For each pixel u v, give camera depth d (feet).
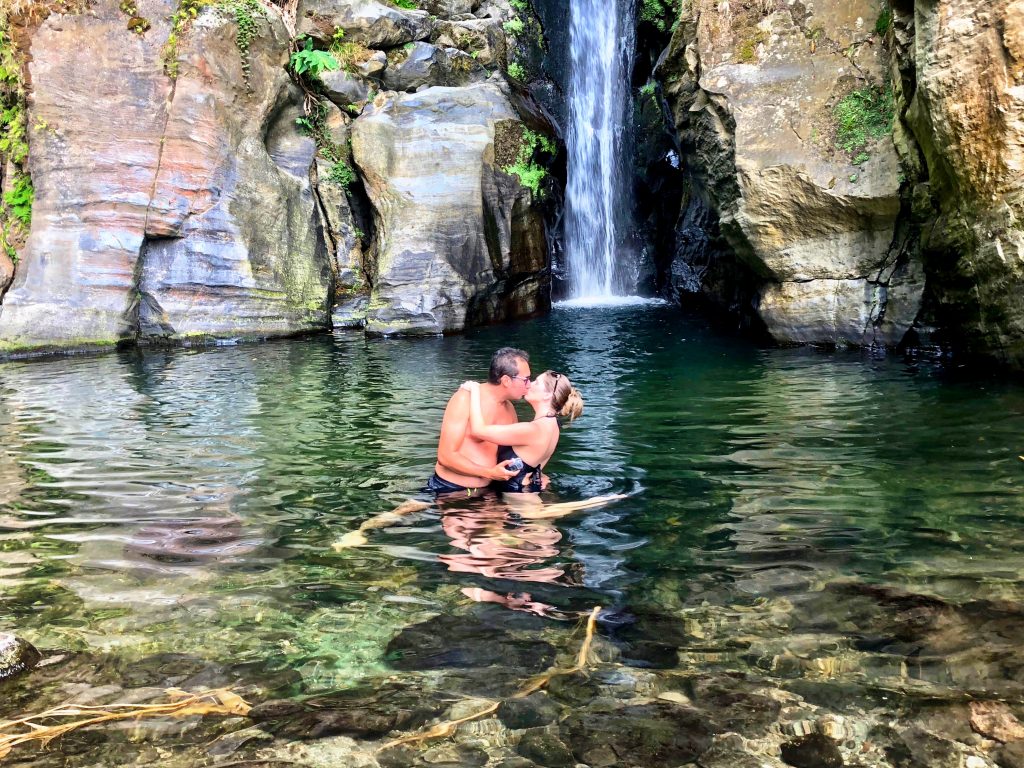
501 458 14.14
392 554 11.12
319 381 25.62
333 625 9.06
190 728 7.16
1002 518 11.84
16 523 12.58
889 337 28.25
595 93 53.31
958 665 7.88
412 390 23.94
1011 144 20.97
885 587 9.64
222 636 8.82
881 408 19.54
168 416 20.61
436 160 40.34
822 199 28.09
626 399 21.91
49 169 34.14
